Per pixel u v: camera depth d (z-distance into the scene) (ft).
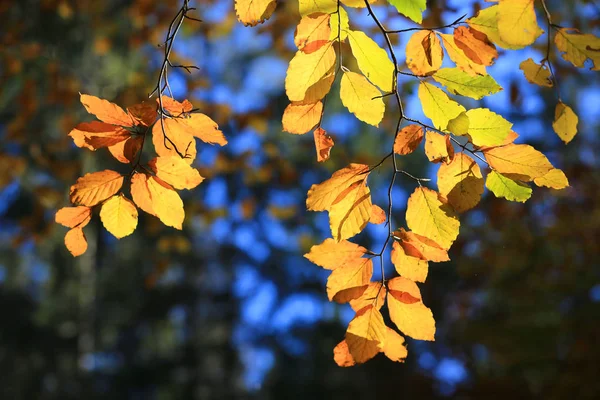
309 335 54.75
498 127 4.55
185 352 49.44
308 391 49.67
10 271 46.60
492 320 20.80
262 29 14.74
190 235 41.32
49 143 18.78
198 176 4.98
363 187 4.88
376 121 4.85
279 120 23.67
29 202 42.06
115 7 20.94
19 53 16.60
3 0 16.90
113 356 51.49
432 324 4.95
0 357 46.65
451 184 4.89
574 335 18.44
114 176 4.95
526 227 20.77
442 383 22.57
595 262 19.88
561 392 17.89
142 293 48.73
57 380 45.34
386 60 4.58
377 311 5.00
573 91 25.16
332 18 4.44
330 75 4.62
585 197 20.65
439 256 4.99
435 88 4.56
